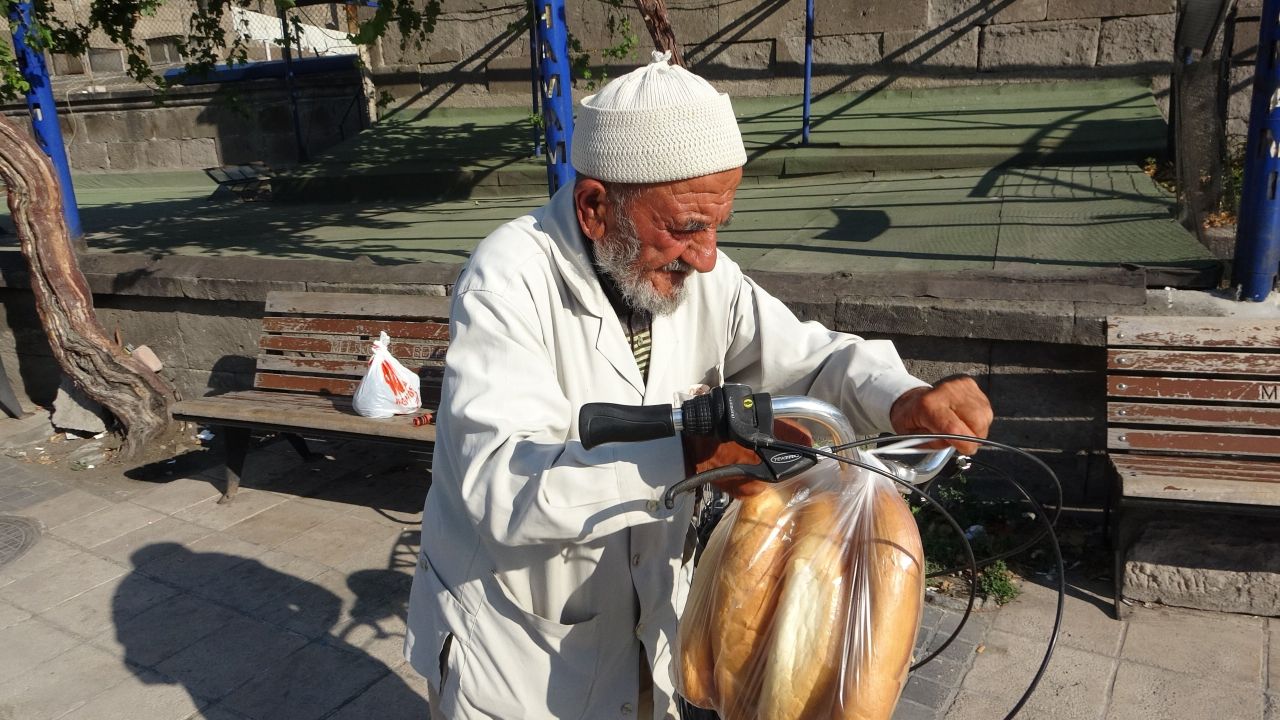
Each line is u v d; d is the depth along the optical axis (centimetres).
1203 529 320
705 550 144
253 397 466
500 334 145
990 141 671
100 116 1178
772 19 830
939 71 787
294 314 483
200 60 700
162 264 552
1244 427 323
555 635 160
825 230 522
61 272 508
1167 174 600
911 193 605
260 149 1123
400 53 996
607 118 139
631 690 167
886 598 126
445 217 725
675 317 167
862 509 131
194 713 302
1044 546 361
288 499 462
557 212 157
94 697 311
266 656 331
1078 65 742
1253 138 339
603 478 126
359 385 430
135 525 438
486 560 159
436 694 174
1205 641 311
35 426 586
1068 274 370
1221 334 329
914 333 371
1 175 499
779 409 129
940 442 142
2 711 305
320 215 782
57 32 607
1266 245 339
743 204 628
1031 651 310
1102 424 358
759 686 131
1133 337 337
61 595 377
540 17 419
